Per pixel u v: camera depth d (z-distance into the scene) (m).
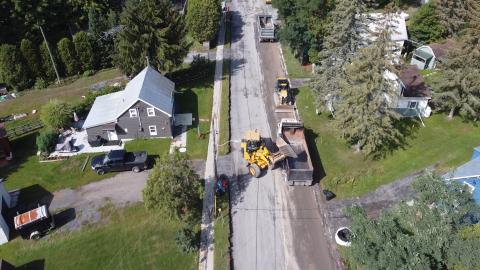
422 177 28.56
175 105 51.03
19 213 35.94
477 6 44.94
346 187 38.91
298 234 34.34
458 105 44.62
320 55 45.94
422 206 26.80
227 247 32.78
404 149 42.91
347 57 43.12
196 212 36.25
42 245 34.03
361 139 41.38
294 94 53.12
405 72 48.72
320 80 45.56
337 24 43.66
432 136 44.72
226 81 55.59
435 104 47.91
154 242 33.88
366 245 25.09
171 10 52.31
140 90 43.72
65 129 47.47
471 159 38.38
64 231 35.16
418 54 57.78
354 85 39.31
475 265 24.17
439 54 56.56
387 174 40.06
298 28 55.62
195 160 42.28
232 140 45.09
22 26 66.56
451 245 24.97
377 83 37.00
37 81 57.84
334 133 45.31
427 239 24.56
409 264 23.14
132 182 39.94
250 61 61.03
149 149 44.03
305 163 39.66
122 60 52.66
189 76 56.34
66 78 59.94
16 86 57.22
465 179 33.69
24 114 51.56
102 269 32.00
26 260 32.91
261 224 35.25
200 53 63.53
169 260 32.38
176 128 47.12
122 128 44.81
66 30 71.56
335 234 33.91
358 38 42.50
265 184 39.22
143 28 50.94
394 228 26.12
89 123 44.19
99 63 61.50
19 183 40.47
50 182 40.41
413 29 61.78
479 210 26.61
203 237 34.09
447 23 59.66
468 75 42.66
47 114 45.91
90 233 34.91
